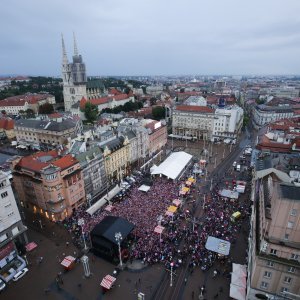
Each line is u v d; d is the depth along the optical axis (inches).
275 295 2102.6
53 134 6584.6
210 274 2566.4
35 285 2485.2
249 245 2758.4
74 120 7288.4
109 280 2391.7
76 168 3681.1
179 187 4333.2
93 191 4156.0
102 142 4697.3
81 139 4965.6
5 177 2659.9
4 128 7815.0
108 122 7391.7
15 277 2549.2
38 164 3508.9
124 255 2787.9
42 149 6811.0
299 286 2012.8
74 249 2965.1
